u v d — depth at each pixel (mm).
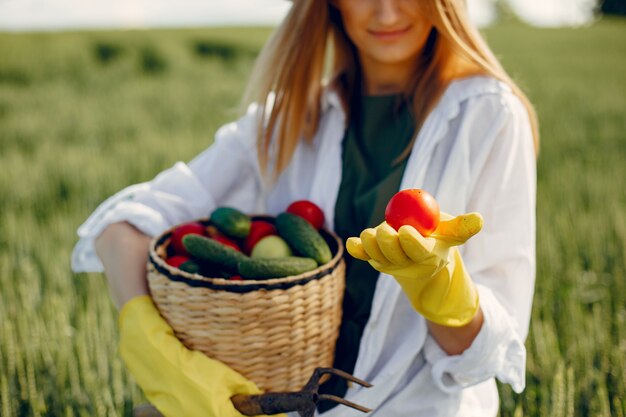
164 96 13781
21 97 13250
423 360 1970
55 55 21406
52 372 2928
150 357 1763
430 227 1447
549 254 4328
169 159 7562
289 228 1944
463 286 1623
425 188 1964
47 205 5820
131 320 1851
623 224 4648
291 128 2252
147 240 2125
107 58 23391
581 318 3430
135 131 9844
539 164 7238
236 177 2406
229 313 1689
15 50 21828
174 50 25078
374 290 2023
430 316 1639
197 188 2312
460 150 1920
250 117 2418
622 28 41375
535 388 2844
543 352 3014
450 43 1997
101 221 2150
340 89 2275
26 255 4477
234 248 2004
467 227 1407
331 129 2236
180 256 1956
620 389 2707
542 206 5488
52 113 11234
